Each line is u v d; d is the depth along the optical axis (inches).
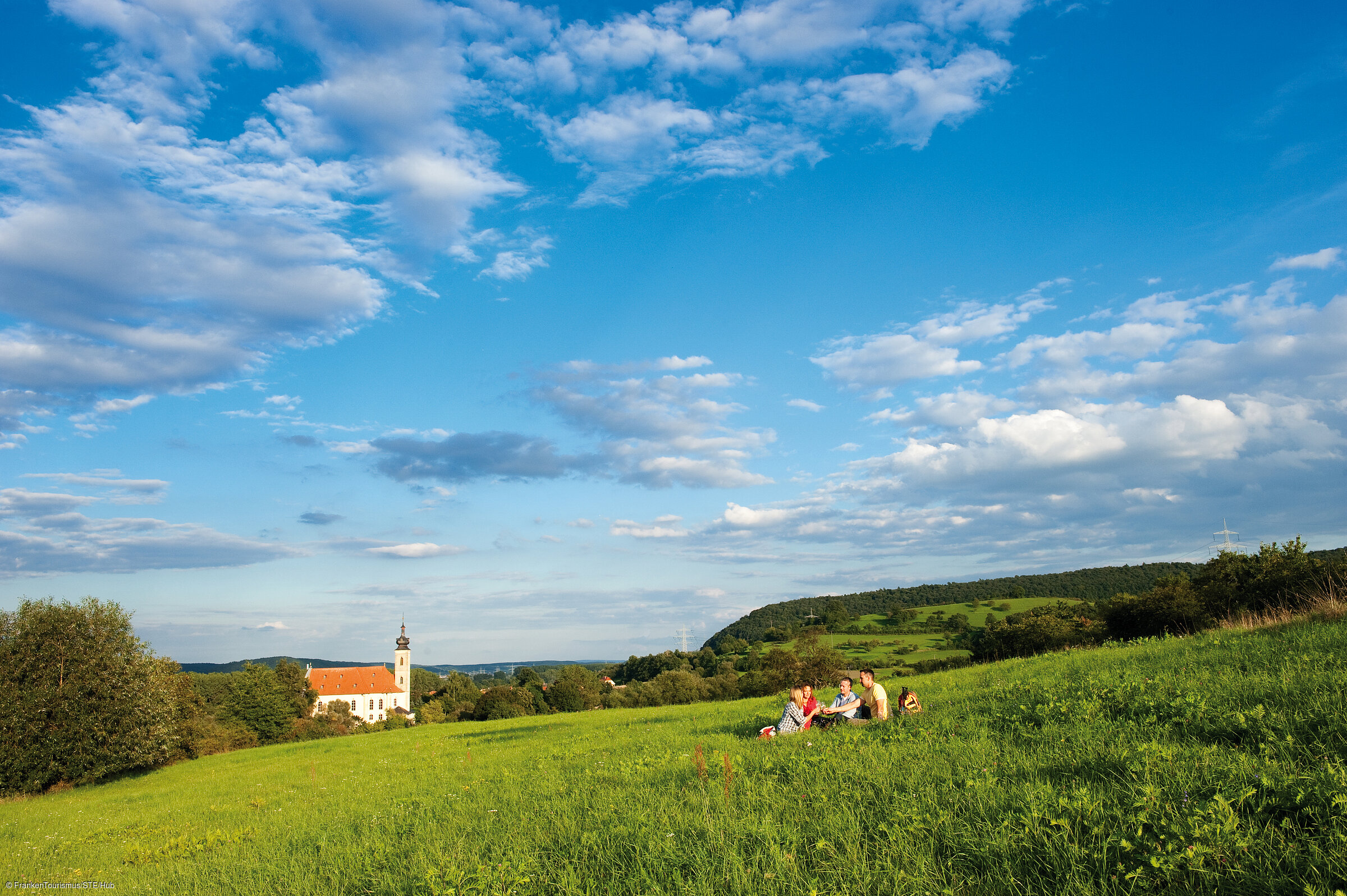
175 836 545.0
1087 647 1040.8
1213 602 1625.2
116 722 1262.3
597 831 302.4
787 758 405.1
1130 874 179.6
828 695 1017.5
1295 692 344.8
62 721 1210.0
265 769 1132.5
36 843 617.0
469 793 517.7
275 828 502.6
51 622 1255.5
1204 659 530.9
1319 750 260.2
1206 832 189.9
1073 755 304.0
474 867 274.1
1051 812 229.0
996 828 227.3
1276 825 202.7
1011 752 333.4
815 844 243.9
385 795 610.2
